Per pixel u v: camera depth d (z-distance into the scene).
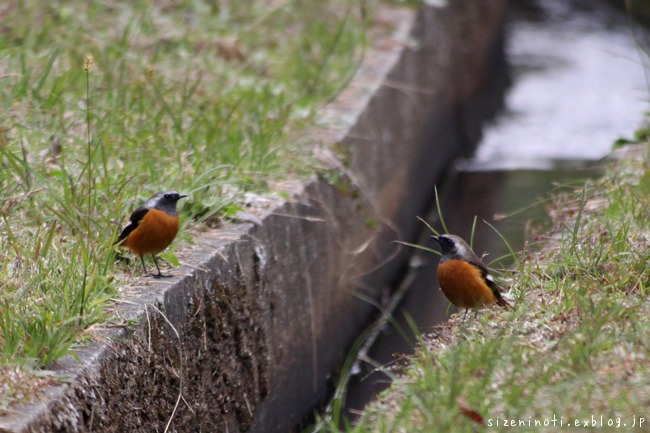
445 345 8.15
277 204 10.81
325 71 16.53
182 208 9.89
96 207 9.31
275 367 10.51
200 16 17.81
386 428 6.85
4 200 9.12
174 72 14.72
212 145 11.70
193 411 8.38
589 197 11.23
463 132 25.58
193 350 8.52
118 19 16.47
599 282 8.72
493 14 31.17
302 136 13.28
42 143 10.76
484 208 20.02
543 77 30.20
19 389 6.34
